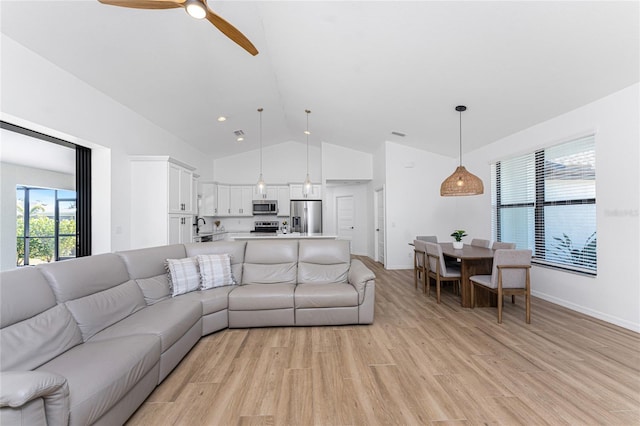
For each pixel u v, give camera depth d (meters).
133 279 2.68
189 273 3.11
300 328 3.04
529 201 4.25
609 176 3.02
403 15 2.49
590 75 2.76
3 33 2.35
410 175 6.31
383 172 6.48
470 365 2.25
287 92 4.73
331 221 8.94
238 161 7.89
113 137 3.73
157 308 2.46
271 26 3.04
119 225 3.82
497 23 2.36
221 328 2.96
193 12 1.76
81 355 1.61
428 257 4.28
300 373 2.15
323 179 7.56
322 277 3.54
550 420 1.63
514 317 3.30
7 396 0.98
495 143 4.90
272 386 1.99
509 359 2.33
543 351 2.46
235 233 7.93
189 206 4.88
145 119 4.49
